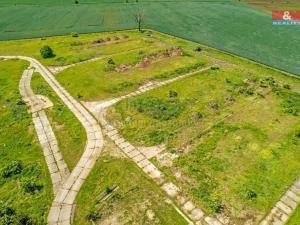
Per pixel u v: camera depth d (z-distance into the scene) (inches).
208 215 938.1
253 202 984.9
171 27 3122.5
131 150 1228.5
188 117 1443.2
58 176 1100.5
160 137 1299.2
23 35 2861.7
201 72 1946.4
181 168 1126.4
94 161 1170.0
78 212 952.3
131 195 1011.9
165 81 1829.5
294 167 1136.2
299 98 1635.1
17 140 1309.1
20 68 2066.9
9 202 988.6
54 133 1350.9
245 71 1982.0
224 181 1067.3
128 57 2197.3
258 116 1462.8
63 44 2532.0
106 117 1456.7
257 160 1169.4
